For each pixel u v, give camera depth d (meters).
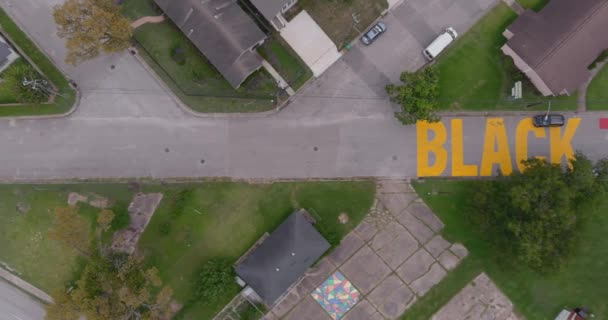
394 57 48.25
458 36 48.28
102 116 48.09
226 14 45.25
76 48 41.94
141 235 47.12
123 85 48.06
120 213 46.72
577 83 45.56
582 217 43.97
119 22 41.91
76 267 47.44
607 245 46.97
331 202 47.59
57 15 40.53
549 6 46.22
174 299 46.72
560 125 47.19
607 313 46.28
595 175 43.38
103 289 41.75
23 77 45.34
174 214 46.97
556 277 46.91
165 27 48.03
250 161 48.00
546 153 47.81
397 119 48.03
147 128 48.06
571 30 44.66
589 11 44.91
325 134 48.09
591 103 47.84
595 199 42.03
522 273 46.97
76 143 48.06
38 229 47.44
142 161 47.91
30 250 47.41
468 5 48.25
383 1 48.19
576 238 42.50
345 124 48.16
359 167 47.97
